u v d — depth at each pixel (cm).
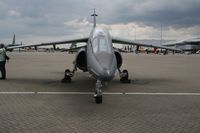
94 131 761
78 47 1827
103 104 1123
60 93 1368
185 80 1956
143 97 1286
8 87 1532
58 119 883
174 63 4103
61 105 1094
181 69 2969
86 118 898
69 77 1762
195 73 2503
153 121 870
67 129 777
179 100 1223
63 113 964
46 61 4272
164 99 1243
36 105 1091
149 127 805
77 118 898
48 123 835
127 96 1307
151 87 1595
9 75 2155
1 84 1647
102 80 1137
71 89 1494
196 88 1577
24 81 1798
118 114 956
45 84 1673
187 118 910
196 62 4406
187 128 798
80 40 1750
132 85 1670
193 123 852
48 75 2189
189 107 1080
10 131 754
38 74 2259
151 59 5391
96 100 1133
